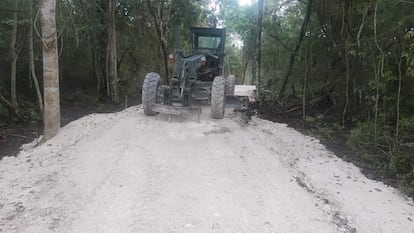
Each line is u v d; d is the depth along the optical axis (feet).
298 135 25.67
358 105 28.55
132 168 16.80
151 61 52.47
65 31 34.81
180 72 28.19
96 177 15.69
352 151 21.99
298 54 35.06
